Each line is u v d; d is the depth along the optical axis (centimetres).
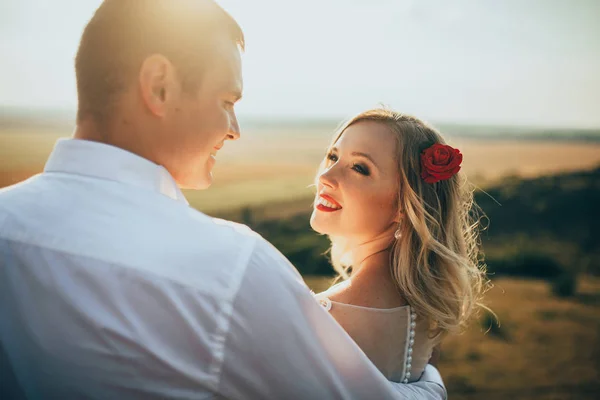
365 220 162
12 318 87
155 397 85
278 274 93
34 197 94
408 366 148
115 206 91
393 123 166
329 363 96
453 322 155
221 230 95
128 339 84
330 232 166
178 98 101
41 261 87
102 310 85
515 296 734
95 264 86
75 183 95
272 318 89
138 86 98
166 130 102
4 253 88
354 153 162
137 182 96
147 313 85
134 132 101
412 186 159
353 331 144
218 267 88
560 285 763
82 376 85
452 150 161
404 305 153
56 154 100
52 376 86
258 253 92
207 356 86
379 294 152
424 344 156
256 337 88
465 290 165
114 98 99
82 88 101
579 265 825
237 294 87
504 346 595
